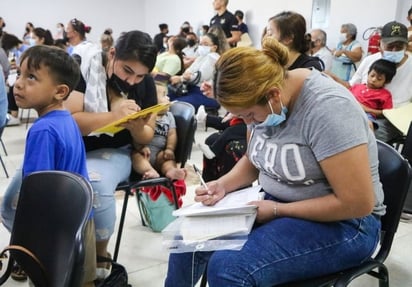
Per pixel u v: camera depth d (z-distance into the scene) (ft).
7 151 12.42
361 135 3.26
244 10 22.15
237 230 3.49
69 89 4.52
